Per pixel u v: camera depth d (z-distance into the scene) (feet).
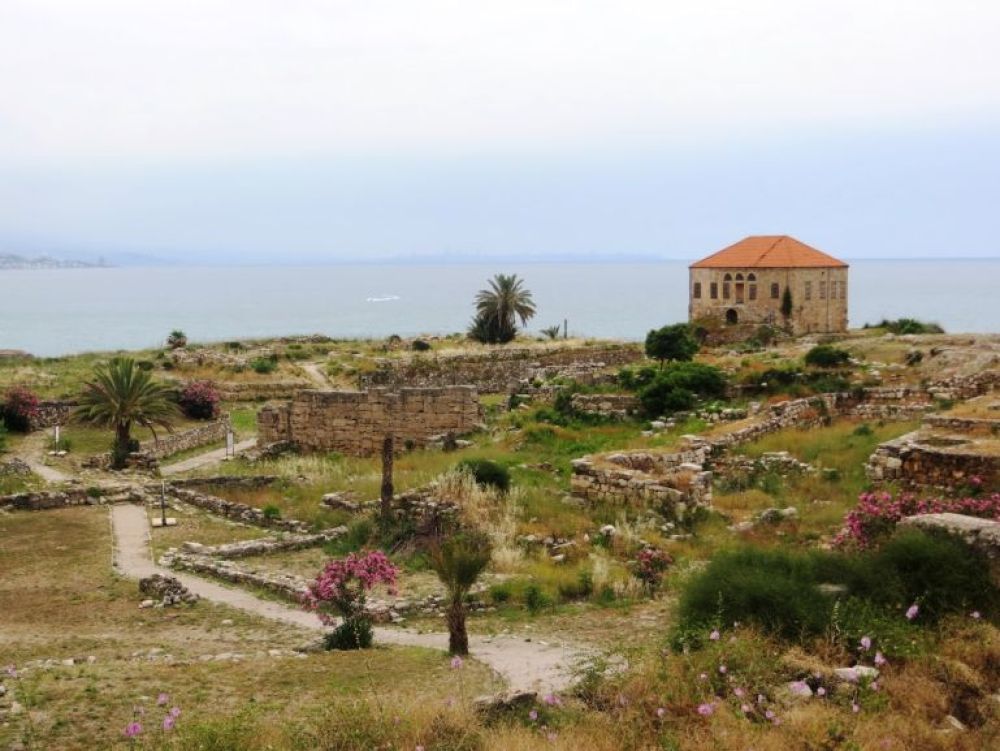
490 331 291.17
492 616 72.33
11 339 578.66
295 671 54.13
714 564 56.34
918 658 44.50
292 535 97.60
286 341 274.57
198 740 39.73
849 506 94.32
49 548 91.20
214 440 166.30
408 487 105.81
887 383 157.58
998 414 102.37
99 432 152.66
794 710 39.34
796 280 312.50
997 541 53.31
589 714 42.22
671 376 156.15
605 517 95.91
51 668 54.49
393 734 40.19
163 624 69.46
